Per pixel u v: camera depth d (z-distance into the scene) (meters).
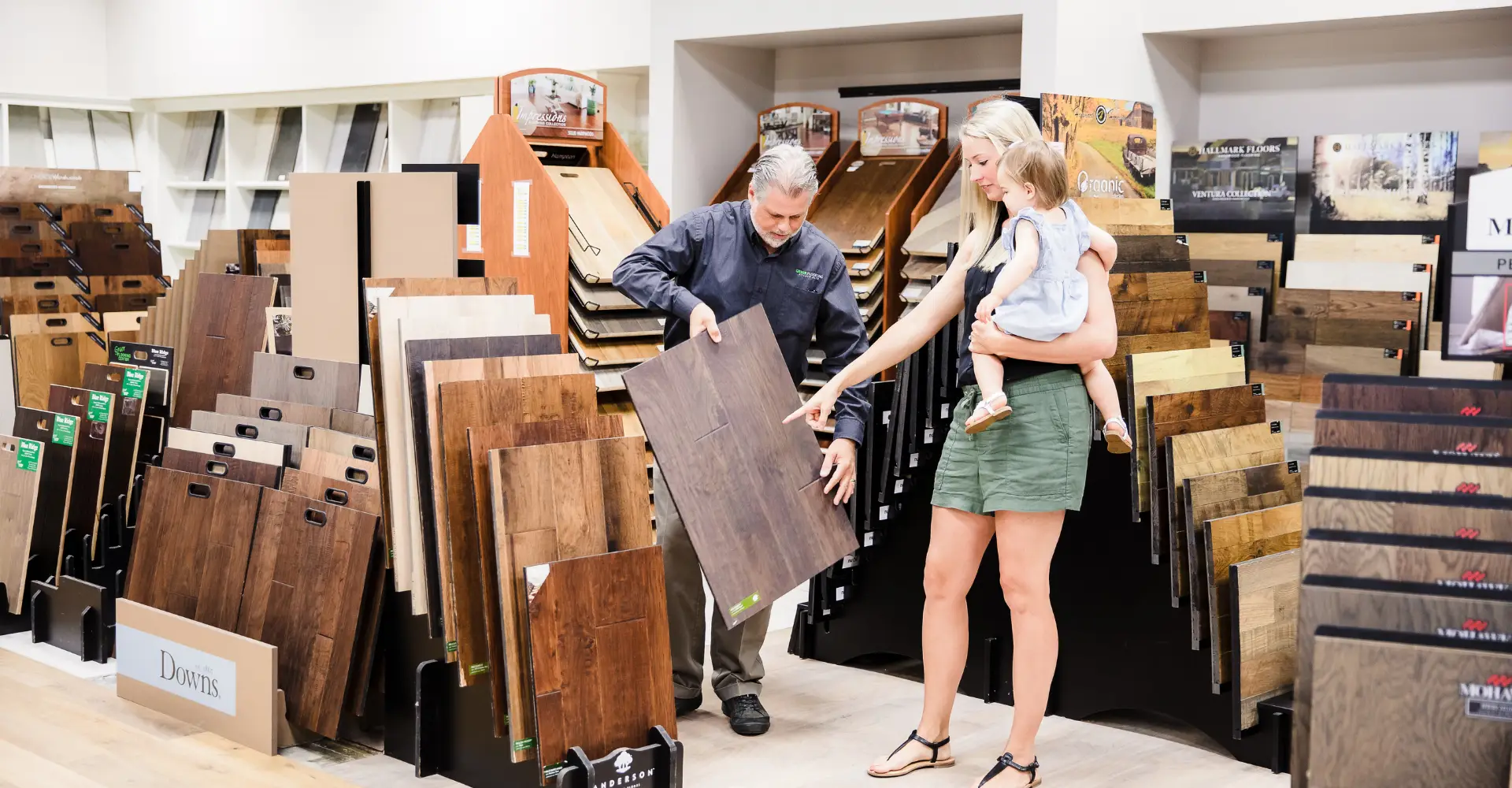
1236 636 3.41
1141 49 5.75
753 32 6.43
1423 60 5.34
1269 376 5.32
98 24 11.35
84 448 4.41
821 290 3.52
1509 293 2.11
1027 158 2.96
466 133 8.49
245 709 3.40
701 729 3.64
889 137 6.33
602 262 5.32
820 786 3.23
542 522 2.93
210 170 11.12
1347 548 1.94
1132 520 3.67
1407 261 5.07
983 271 3.08
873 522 4.11
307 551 3.45
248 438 3.84
